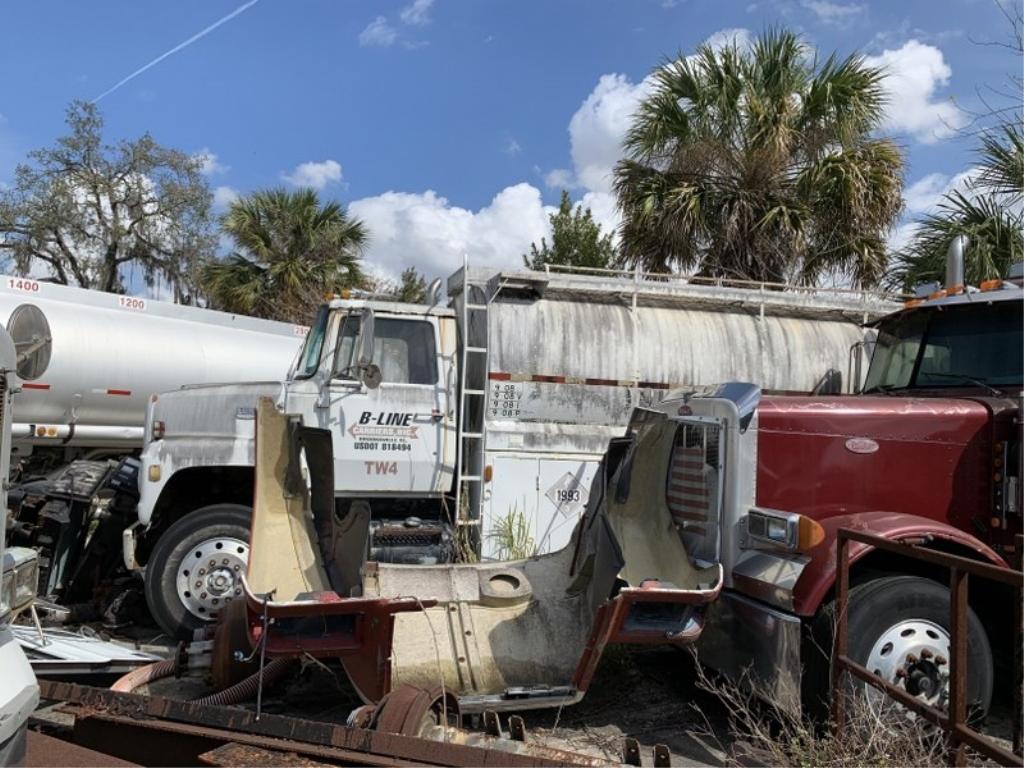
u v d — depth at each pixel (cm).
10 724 255
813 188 1152
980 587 471
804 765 368
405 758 326
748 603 444
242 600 509
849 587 419
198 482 684
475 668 455
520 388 741
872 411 478
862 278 1157
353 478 695
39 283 920
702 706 503
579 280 774
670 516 527
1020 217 704
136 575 680
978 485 481
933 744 354
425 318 729
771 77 1176
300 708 499
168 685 529
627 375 768
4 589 284
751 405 470
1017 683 313
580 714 491
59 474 750
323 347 703
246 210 1861
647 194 1189
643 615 425
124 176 2417
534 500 732
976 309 545
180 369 991
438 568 507
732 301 823
